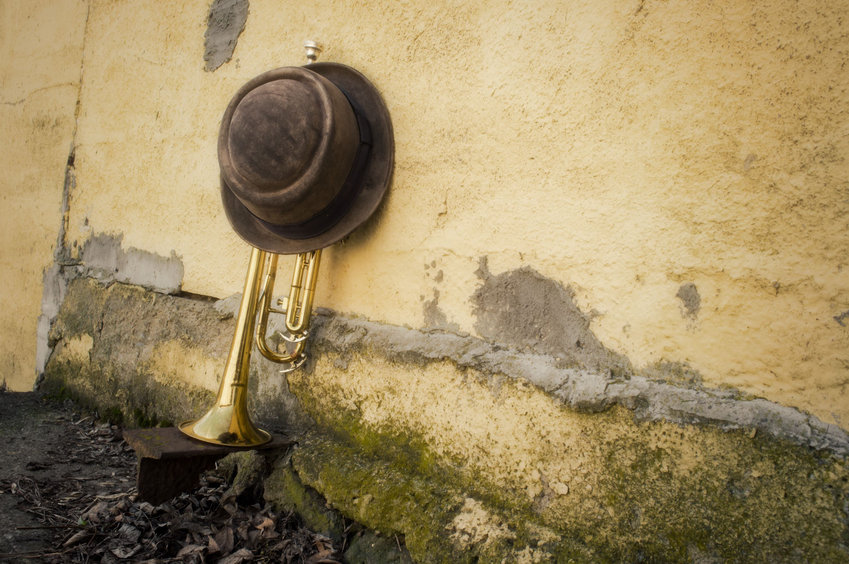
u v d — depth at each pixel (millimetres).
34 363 4367
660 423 1754
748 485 1604
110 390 3598
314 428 2580
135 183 3688
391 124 2434
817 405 1549
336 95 2311
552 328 2004
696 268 1739
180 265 3338
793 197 1592
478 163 2205
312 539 2291
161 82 3562
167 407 3230
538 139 2061
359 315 2525
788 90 1604
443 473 2164
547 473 1937
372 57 2545
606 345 1894
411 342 2312
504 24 2162
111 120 3900
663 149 1804
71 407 3791
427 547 2035
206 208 3225
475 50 2232
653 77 1828
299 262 2521
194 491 2604
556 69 2027
